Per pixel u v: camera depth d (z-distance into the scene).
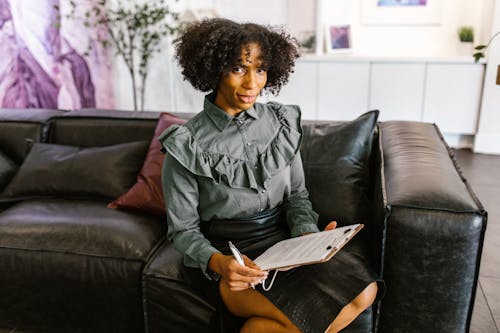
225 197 1.40
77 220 1.76
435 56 3.97
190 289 1.48
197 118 1.43
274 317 1.27
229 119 1.39
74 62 3.46
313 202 1.72
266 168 1.41
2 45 2.98
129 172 2.01
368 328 1.39
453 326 1.40
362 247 1.55
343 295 1.26
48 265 1.65
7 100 3.08
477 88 3.95
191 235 1.40
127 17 3.50
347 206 1.69
